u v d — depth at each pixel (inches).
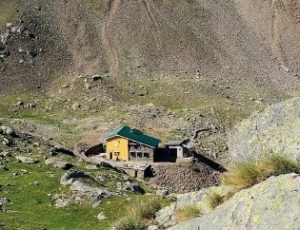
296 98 1049.5
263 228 730.2
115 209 2356.1
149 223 1235.9
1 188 2682.1
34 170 3137.3
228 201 863.7
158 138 6628.9
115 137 5959.6
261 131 1036.5
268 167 884.0
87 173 3294.8
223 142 6742.1
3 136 3964.1
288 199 733.3
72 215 2336.4
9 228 2053.4
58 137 6835.6
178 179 5570.9
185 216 1048.8
